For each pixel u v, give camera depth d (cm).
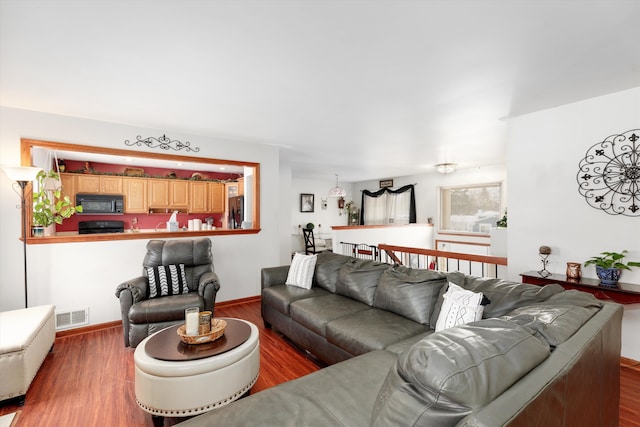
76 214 541
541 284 271
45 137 303
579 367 102
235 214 608
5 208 291
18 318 239
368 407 123
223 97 260
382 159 570
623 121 246
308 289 322
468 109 291
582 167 268
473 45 178
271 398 129
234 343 200
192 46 179
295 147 466
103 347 286
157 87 239
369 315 240
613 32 164
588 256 266
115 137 338
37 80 227
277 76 220
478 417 66
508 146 318
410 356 88
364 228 633
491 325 105
